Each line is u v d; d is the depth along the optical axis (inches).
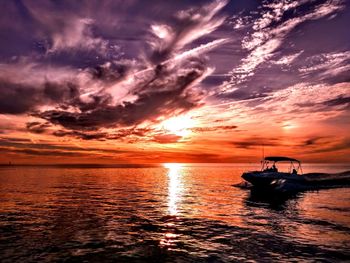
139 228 605.9
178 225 636.1
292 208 876.0
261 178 1342.3
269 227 617.9
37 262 406.0
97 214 757.9
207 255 438.3
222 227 617.9
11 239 515.2
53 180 2096.5
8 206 878.4
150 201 1021.2
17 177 2425.0
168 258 426.0
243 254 442.3
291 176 1449.3
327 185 1473.9
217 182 2030.0
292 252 450.3
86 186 1627.7
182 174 3430.1
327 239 522.0
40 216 724.7
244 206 915.4
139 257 429.7
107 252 450.6
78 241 506.6
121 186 1656.0
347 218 717.3
